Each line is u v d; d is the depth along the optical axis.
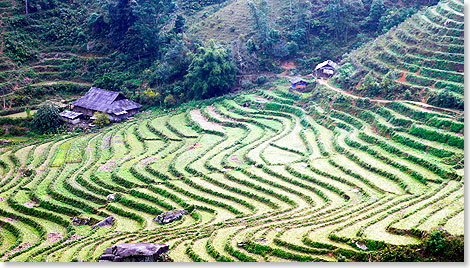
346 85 88.31
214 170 69.69
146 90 106.12
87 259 48.09
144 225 56.97
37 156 79.81
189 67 104.25
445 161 59.47
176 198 62.84
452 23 83.31
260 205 59.12
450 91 71.56
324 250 44.22
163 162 74.50
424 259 40.72
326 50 109.00
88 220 59.97
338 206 54.34
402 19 101.75
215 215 57.41
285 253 44.84
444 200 50.59
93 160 76.94
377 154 65.88
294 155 73.00
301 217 52.78
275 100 96.38
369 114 77.62
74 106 99.69
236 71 106.75
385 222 47.16
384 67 84.94
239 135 85.44
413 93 76.38
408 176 58.97
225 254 46.69
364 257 42.28
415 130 67.38
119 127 93.25
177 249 48.66
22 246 55.31
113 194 65.00
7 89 99.56
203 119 94.62
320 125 83.12
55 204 63.47
